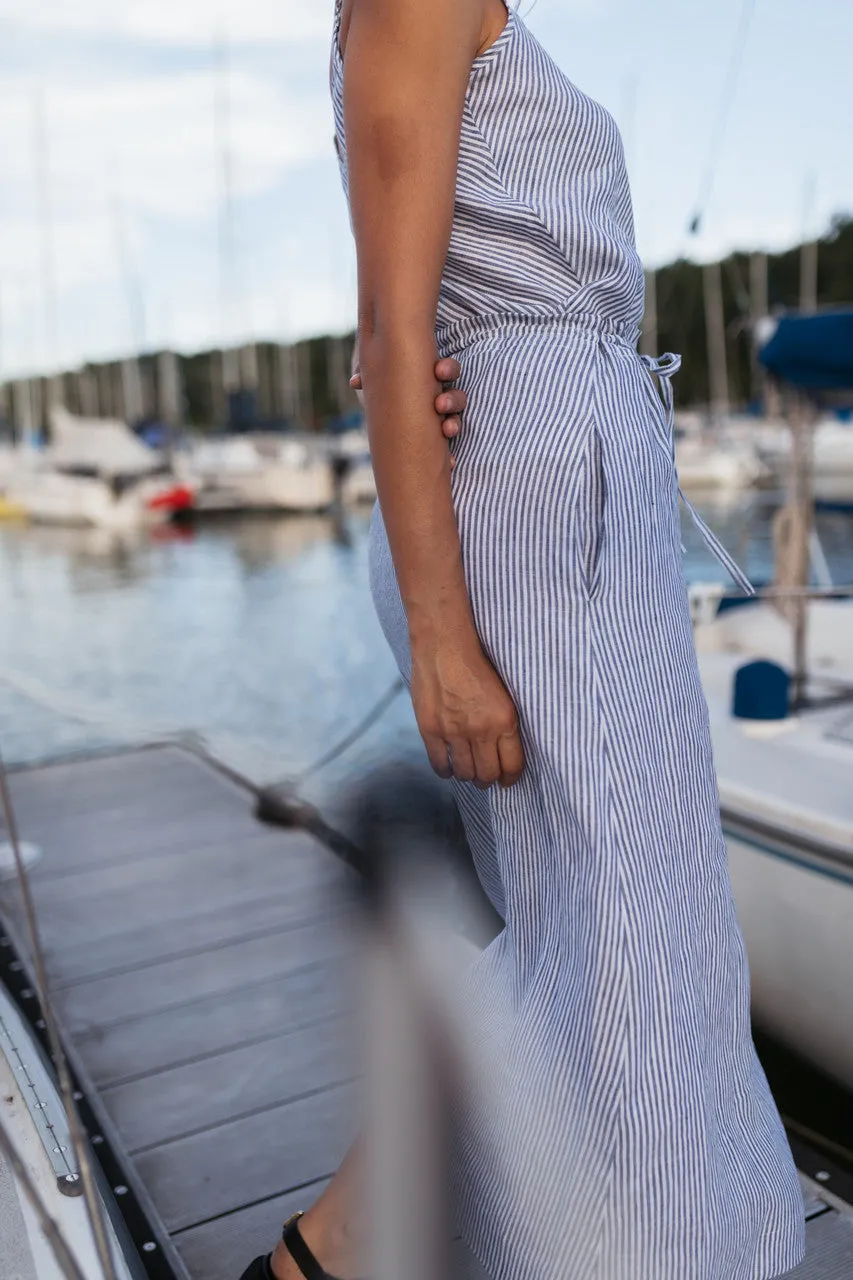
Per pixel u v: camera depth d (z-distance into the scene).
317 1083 2.18
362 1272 1.18
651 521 1.05
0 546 24.52
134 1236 1.75
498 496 1.00
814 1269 1.60
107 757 4.45
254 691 10.85
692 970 1.02
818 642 3.72
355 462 31.72
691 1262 0.98
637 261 1.10
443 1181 1.04
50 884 3.20
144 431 36.22
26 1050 1.44
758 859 2.50
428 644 1.00
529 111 1.02
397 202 0.93
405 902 0.97
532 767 1.02
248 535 25.81
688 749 1.05
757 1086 1.11
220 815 3.74
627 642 1.02
